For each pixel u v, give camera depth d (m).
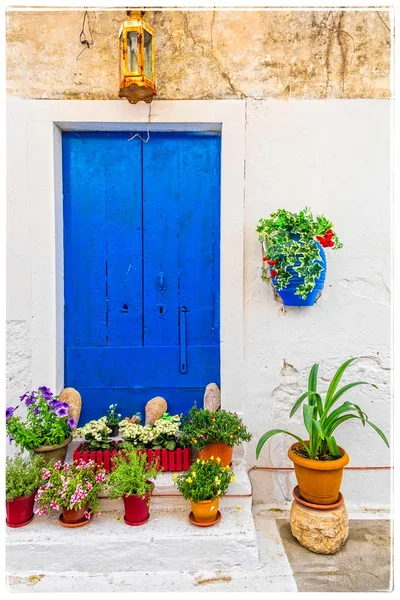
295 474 2.79
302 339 2.95
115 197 3.04
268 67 2.85
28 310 2.87
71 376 3.10
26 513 2.52
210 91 2.84
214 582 2.35
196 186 3.04
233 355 2.91
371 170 2.90
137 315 3.09
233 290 2.89
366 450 2.99
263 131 2.87
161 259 3.07
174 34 2.81
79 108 2.81
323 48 2.85
